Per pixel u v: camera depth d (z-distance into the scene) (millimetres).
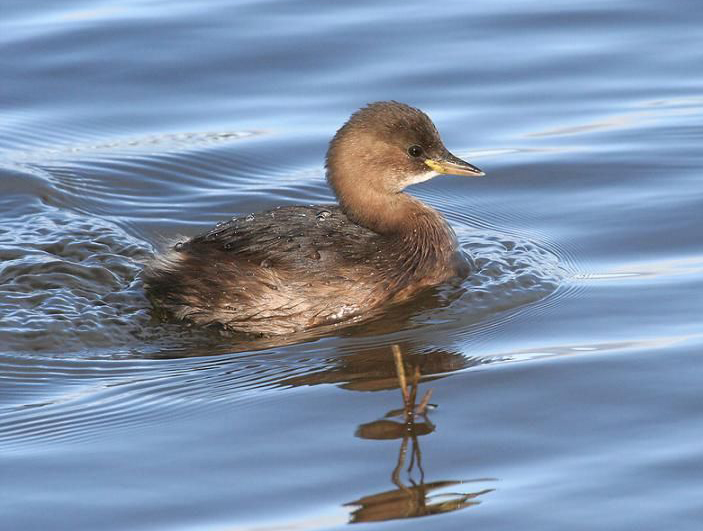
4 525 9219
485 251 14531
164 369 11852
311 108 18266
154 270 13102
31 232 14820
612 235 14805
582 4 20875
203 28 20344
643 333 12273
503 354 11938
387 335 12492
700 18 20297
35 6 21141
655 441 10172
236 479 9789
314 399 11062
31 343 12250
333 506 9367
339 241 13266
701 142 17031
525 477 9703
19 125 17922
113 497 9578
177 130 17812
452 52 19562
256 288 12766
